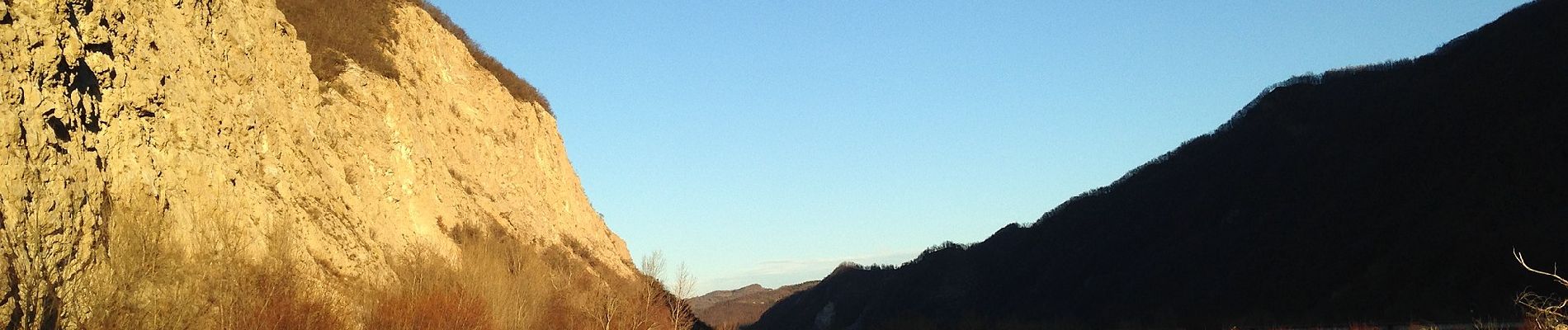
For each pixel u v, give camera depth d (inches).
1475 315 2501.2
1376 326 2442.2
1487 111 3518.7
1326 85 5073.8
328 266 1098.7
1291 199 4163.4
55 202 694.5
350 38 1656.0
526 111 2456.9
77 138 759.7
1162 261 4564.5
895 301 6432.1
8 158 651.5
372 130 1492.4
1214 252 4266.7
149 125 895.1
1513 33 3873.0
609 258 2472.9
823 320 7268.7
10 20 699.4
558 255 1988.2
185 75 1003.9
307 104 1325.0
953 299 6003.9
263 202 1038.4
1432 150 3582.7
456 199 1699.1
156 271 773.9
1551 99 3225.9
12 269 623.5
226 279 852.6
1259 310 3501.5
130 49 903.7
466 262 1405.0
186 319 777.6
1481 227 2891.2
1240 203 4503.0
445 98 1953.7
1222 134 5521.7
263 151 1123.9
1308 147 4478.3
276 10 1342.3
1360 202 3651.6
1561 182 2815.0
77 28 809.5
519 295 1441.9
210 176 959.0
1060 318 4798.2
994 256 6225.4
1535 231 2647.6
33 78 714.8
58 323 650.8
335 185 1270.9
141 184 833.5
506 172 2098.9
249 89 1154.7
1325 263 3459.6
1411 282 2915.8
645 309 1879.9
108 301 708.7
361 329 1069.8
